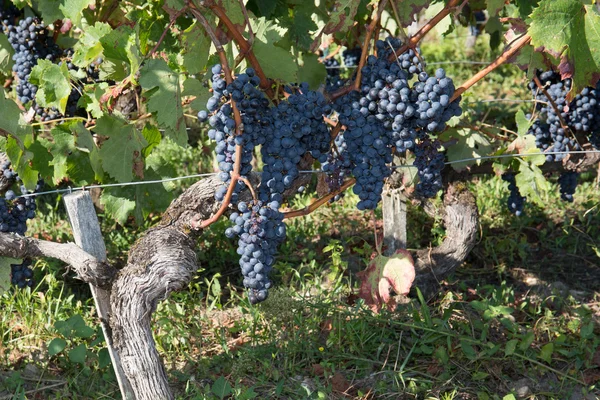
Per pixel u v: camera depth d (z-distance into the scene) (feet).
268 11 5.79
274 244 5.06
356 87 5.02
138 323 5.13
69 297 6.55
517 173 6.77
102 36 5.29
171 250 5.17
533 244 7.68
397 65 5.02
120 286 5.12
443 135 6.49
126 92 5.65
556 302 6.75
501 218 7.86
